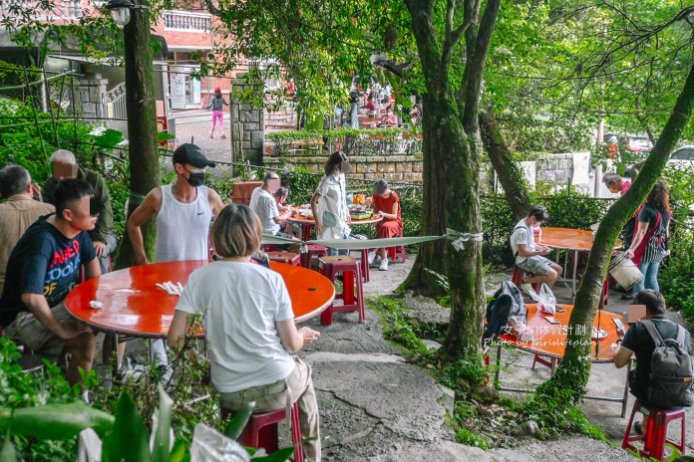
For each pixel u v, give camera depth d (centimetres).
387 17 799
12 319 382
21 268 370
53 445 214
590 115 1424
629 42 928
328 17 804
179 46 2931
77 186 385
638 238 870
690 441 594
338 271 673
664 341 536
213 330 296
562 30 1231
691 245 995
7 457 174
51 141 1112
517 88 1340
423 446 434
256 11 808
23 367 361
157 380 241
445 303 796
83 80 1708
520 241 890
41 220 389
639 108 1210
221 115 2683
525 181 1317
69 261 395
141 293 392
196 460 191
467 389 544
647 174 531
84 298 382
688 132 1178
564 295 962
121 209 990
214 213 471
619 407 653
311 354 590
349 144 1973
